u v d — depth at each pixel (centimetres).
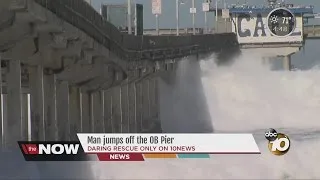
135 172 6338
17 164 5659
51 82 6581
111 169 6303
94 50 6906
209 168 6681
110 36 7712
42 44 5784
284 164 7288
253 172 7025
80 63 6838
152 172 6350
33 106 6247
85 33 6494
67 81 7025
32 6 4975
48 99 6550
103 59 7519
